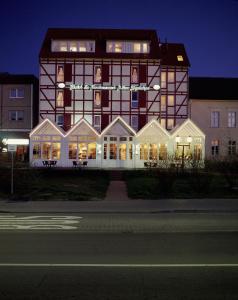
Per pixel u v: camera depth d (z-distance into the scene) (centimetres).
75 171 3266
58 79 4925
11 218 1620
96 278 771
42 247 1063
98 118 4934
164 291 697
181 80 5050
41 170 3203
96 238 1198
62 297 665
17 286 721
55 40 4997
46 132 4147
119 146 4184
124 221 1549
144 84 4953
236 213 1805
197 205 1969
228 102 5225
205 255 972
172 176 2466
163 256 960
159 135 4172
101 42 5109
